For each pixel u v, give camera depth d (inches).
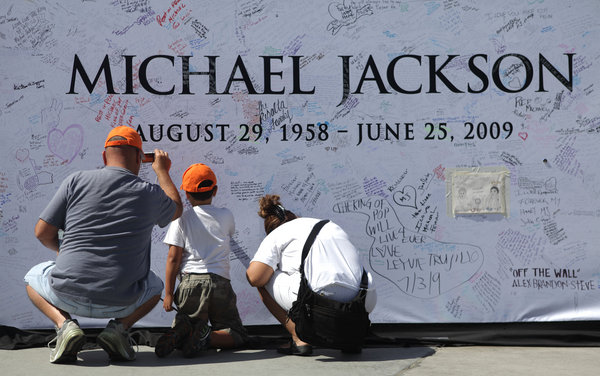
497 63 171.3
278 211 154.9
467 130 171.3
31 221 165.5
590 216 169.9
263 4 170.2
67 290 133.3
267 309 169.2
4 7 165.6
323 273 139.4
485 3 171.3
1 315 163.8
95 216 135.3
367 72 171.2
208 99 169.9
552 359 146.3
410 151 171.0
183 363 137.6
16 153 165.3
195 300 147.6
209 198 154.3
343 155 170.7
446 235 170.4
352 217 170.4
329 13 170.9
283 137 170.4
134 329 166.9
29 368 132.0
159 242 169.2
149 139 169.0
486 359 145.7
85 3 167.5
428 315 169.8
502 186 170.4
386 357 146.9
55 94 166.6
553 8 171.2
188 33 169.5
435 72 171.3
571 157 170.6
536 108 171.3
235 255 169.6
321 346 140.5
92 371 128.6
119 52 168.2
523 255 170.2
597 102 170.9
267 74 170.2
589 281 169.5
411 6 171.3
